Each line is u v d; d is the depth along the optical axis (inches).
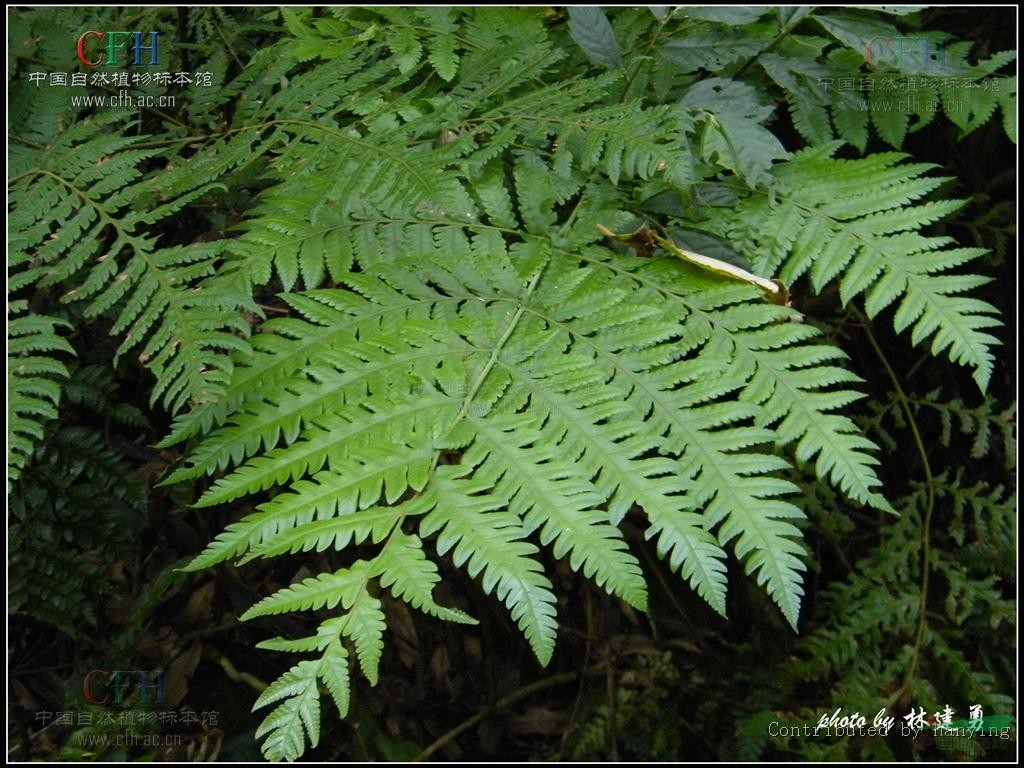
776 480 70.4
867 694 92.0
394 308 74.7
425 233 78.3
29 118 82.8
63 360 87.7
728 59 84.3
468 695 103.5
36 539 85.7
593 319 74.7
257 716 93.6
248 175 84.7
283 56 86.4
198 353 71.4
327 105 82.4
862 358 104.8
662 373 73.1
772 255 79.0
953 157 101.1
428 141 81.7
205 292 73.1
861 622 93.1
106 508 87.1
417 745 99.3
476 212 79.2
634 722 104.1
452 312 75.0
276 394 72.2
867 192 79.4
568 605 108.9
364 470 69.2
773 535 69.5
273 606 66.8
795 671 93.4
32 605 85.6
